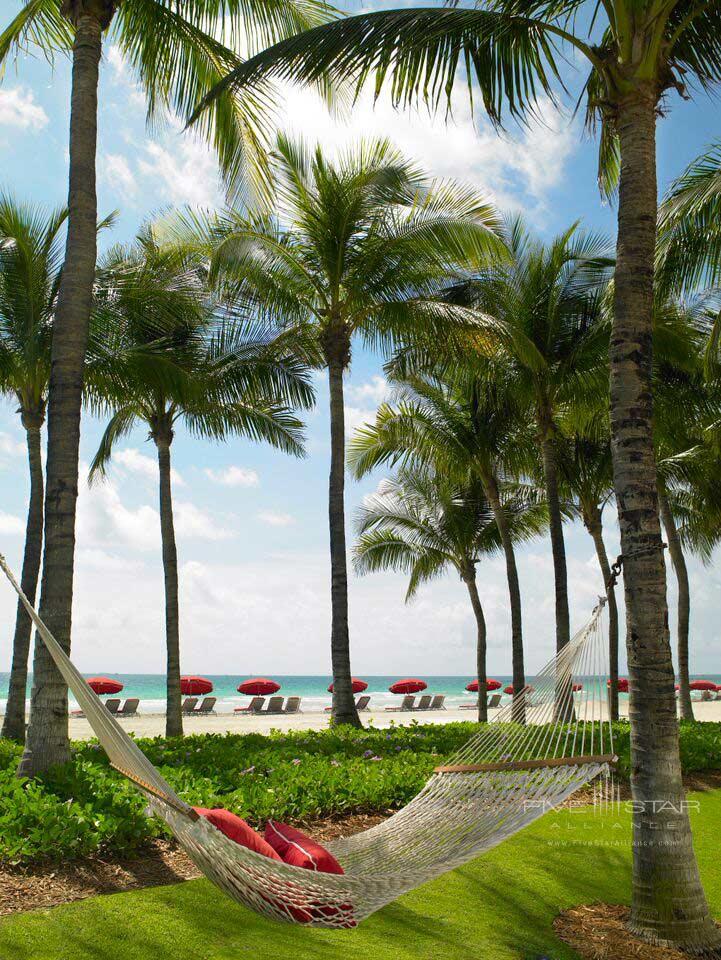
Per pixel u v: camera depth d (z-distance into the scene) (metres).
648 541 5.71
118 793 6.78
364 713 32.47
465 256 13.09
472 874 6.41
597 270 15.26
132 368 12.03
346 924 4.44
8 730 12.34
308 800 7.68
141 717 28.44
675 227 9.82
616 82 6.09
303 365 14.78
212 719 27.84
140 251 12.96
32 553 12.71
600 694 5.89
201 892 5.43
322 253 13.27
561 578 15.48
